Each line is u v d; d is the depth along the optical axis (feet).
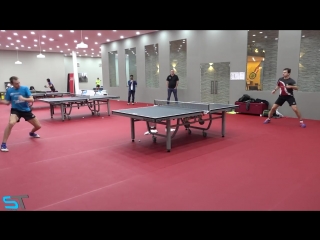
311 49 22.63
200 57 31.58
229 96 29.22
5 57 55.16
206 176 10.25
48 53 60.80
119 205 8.04
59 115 28.66
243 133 17.78
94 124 22.52
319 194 8.52
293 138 16.11
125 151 13.99
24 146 15.40
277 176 10.11
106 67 48.47
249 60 27.04
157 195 8.66
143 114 13.93
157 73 37.88
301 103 23.58
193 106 17.22
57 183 9.82
